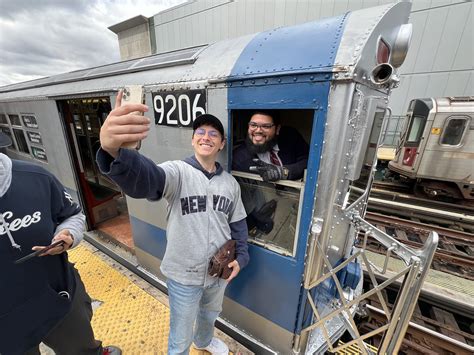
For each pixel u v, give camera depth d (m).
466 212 5.16
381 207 5.38
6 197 0.91
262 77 1.24
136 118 0.84
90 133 3.50
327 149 1.16
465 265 3.19
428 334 2.24
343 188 1.27
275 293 1.53
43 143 3.33
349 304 1.29
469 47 7.79
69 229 1.15
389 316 1.20
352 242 1.88
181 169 1.25
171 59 1.80
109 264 2.71
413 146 5.83
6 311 0.96
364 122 1.17
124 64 2.27
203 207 1.26
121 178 0.92
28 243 0.98
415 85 8.89
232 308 1.85
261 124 1.34
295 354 1.58
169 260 1.33
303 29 1.29
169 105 1.71
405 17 1.35
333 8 8.64
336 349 1.46
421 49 8.55
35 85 3.24
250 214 1.62
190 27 11.91
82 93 2.35
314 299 1.57
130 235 3.13
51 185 1.11
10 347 1.01
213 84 1.43
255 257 1.56
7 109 3.85
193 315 1.40
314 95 1.12
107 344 1.78
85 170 3.46
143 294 2.24
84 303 1.30
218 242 1.31
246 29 10.27
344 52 1.05
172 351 1.44
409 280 1.08
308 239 1.31
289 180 1.33
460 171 5.35
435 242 1.01
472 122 5.04
